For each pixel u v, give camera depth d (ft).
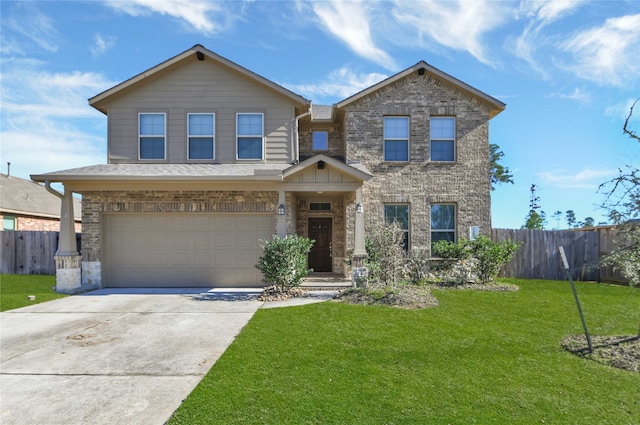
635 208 19.57
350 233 42.63
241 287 38.40
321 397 13.65
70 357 18.04
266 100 42.06
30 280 42.83
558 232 43.60
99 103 41.39
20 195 66.39
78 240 45.24
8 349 19.27
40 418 12.39
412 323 23.34
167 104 41.70
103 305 29.73
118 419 12.28
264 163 41.73
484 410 12.92
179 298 32.53
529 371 16.31
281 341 19.85
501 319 24.67
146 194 38.34
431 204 43.60
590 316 25.66
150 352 18.65
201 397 13.57
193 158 41.75
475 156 43.45
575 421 12.34
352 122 43.45
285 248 33.09
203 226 38.78
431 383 14.94
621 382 15.34
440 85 43.73
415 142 43.34
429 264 42.42
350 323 23.29
